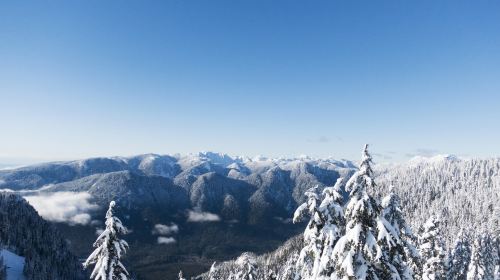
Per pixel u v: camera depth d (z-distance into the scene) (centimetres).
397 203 2280
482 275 6888
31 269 17462
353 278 1717
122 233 2572
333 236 2130
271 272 4325
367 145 1797
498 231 12388
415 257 1972
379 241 1738
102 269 2425
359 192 1795
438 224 4225
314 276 2145
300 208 2347
